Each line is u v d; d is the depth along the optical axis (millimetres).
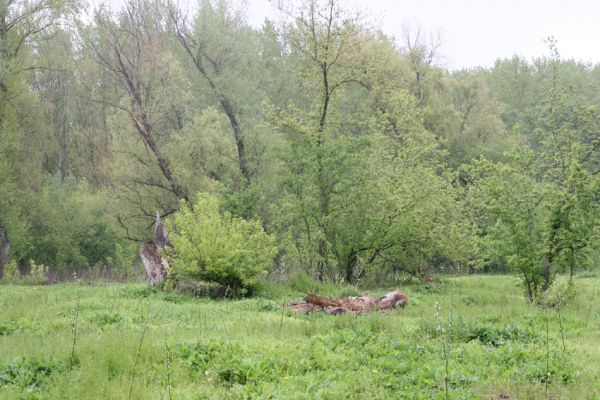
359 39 28188
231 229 19484
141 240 33625
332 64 25031
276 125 25391
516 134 19578
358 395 7074
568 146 19219
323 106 25188
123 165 31984
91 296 18109
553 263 18281
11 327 12109
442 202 25234
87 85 47906
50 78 49688
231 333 10812
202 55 34312
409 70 41344
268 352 8852
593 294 19812
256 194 27875
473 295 19250
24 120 37031
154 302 16359
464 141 45250
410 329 11594
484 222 27750
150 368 8117
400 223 23047
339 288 20922
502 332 11234
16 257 39031
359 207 23453
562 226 17828
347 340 10055
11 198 34156
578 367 8648
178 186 31188
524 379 7926
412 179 23609
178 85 32844
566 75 55250
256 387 7301
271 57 40625
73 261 40719
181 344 9039
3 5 32938
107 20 30719
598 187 17672
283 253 27172
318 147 23344
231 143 31562
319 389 7168
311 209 22844
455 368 8266
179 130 32844
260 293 19266
